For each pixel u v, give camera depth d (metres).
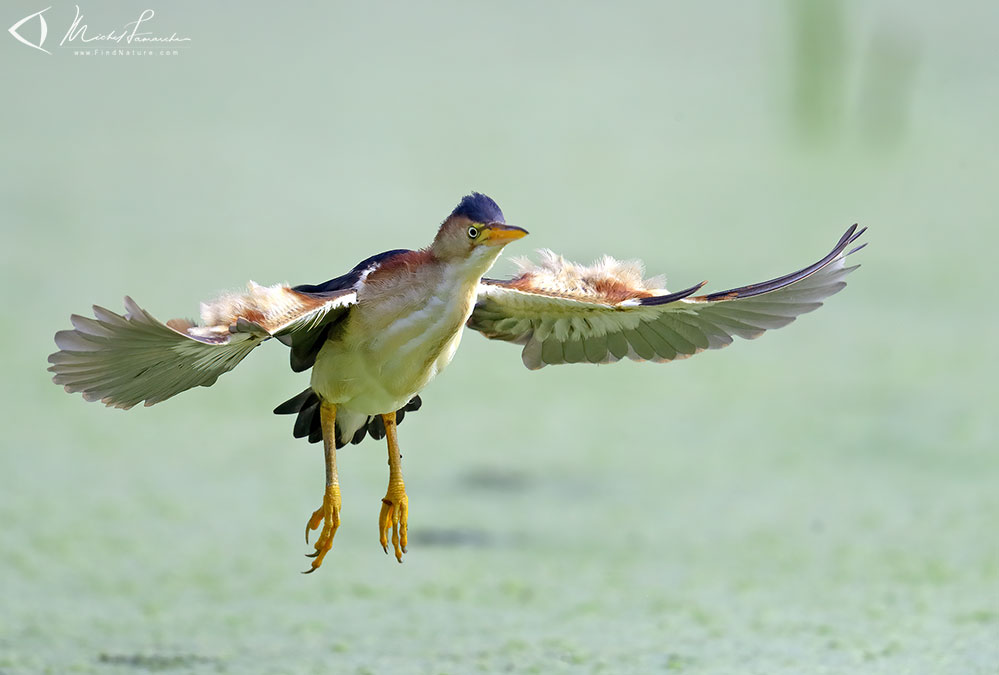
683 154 29.06
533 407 17.03
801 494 14.15
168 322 5.68
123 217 23.45
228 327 5.77
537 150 28.69
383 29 38.53
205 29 37.19
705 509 13.75
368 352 6.82
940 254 23.09
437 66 35.38
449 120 30.84
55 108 30.88
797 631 10.56
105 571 11.91
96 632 10.52
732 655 9.98
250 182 25.81
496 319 7.72
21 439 15.28
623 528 13.16
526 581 11.84
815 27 31.17
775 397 17.36
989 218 25.16
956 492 14.09
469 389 17.73
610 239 22.56
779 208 25.33
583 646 10.23
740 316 7.39
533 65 35.62
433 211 24.16
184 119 30.36
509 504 13.86
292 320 6.02
